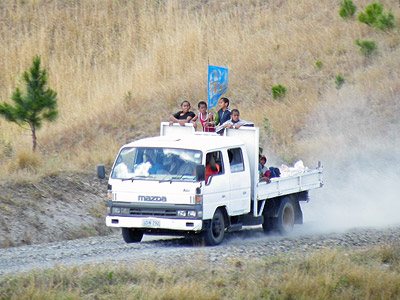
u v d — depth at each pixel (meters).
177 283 37.19
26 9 160.38
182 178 49.31
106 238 59.44
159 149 51.12
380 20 125.62
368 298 37.62
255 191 54.59
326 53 123.81
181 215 48.72
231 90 116.62
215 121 60.91
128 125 107.56
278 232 57.91
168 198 49.06
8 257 46.47
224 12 153.62
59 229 61.56
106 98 119.12
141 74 127.12
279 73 120.19
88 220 65.50
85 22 155.38
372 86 108.81
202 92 115.75
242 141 55.19
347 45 124.44
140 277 38.16
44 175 71.19
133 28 150.88
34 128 88.81
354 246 51.47
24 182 67.19
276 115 103.69
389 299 37.91
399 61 115.19
